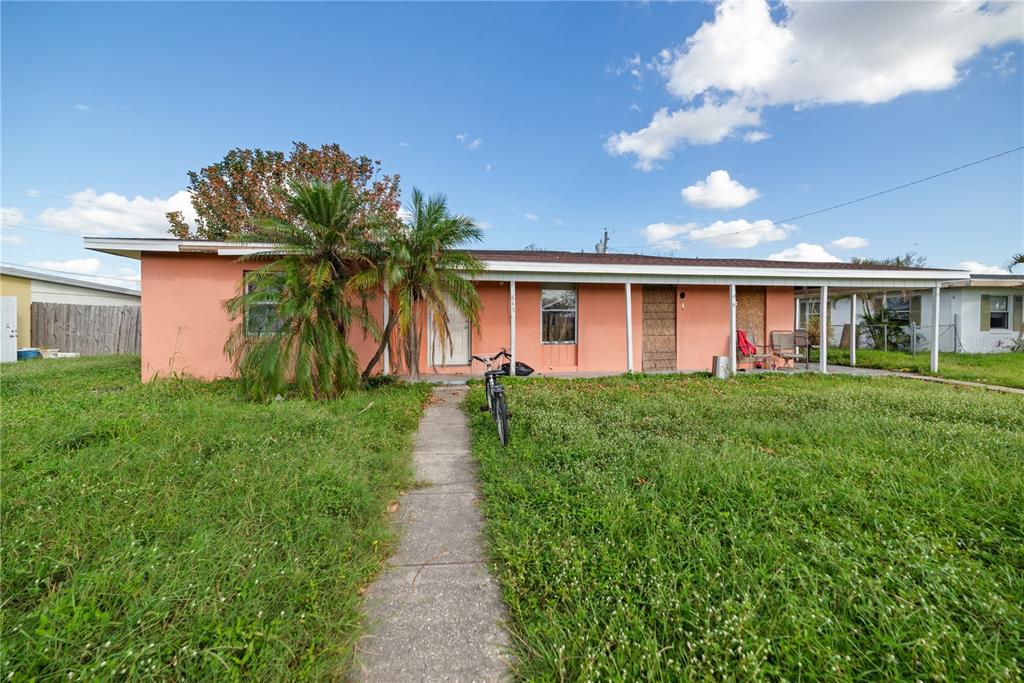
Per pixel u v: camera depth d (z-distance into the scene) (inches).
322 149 611.2
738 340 422.6
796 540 88.8
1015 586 74.4
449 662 65.8
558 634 65.4
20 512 93.5
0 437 136.6
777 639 61.7
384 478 133.6
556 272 349.7
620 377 362.6
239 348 249.6
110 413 169.3
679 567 81.0
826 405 225.6
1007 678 54.7
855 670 58.3
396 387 297.1
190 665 57.5
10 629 60.1
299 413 185.6
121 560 77.6
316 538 94.1
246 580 73.2
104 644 58.2
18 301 498.0
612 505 103.9
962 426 173.2
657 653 58.7
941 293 571.2
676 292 429.4
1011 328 571.5
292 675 59.2
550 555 87.0
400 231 283.6
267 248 285.6
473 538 105.1
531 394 261.7
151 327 311.6
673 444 154.2
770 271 374.9
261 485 112.7
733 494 110.7
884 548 85.8
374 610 77.5
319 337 239.9
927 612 65.5
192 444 142.5
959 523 96.1
